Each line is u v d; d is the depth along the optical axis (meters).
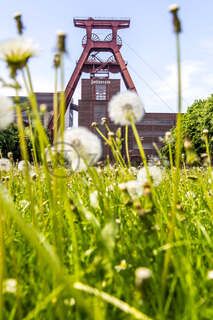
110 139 2.69
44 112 1.55
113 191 2.97
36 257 1.86
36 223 1.73
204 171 3.97
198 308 1.41
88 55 112.56
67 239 2.05
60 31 1.39
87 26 113.25
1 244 1.39
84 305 0.97
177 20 1.46
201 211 2.81
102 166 3.69
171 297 1.43
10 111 1.53
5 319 1.39
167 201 3.01
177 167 1.67
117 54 112.44
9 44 1.36
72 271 1.73
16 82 1.37
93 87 122.06
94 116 121.25
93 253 1.88
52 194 1.71
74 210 2.06
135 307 1.40
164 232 2.12
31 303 1.50
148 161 4.72
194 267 1.88
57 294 1.31
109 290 1.53
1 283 1.33
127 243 2.03
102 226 1.97
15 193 3.34
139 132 104.75
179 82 1.54
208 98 38.56
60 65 1.53
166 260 1.48
